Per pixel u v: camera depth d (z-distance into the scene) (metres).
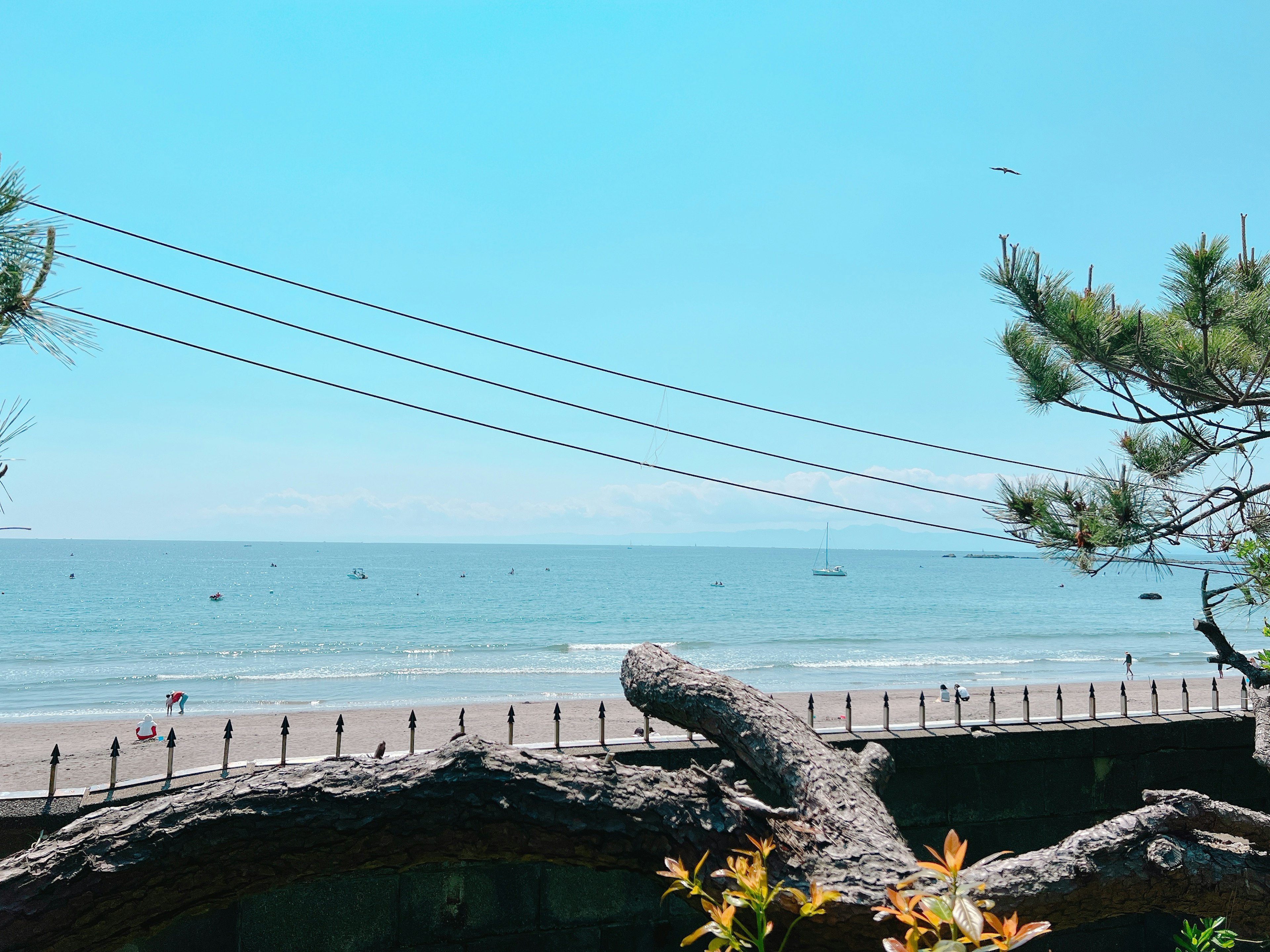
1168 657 39.88
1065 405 7.12
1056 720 6.95
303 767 3.72
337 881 5.26
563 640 51.88
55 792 5.06
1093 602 95.38
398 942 5.30
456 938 5.38
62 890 3.21
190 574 139.12
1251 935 3.47
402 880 5.34
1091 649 45.47
